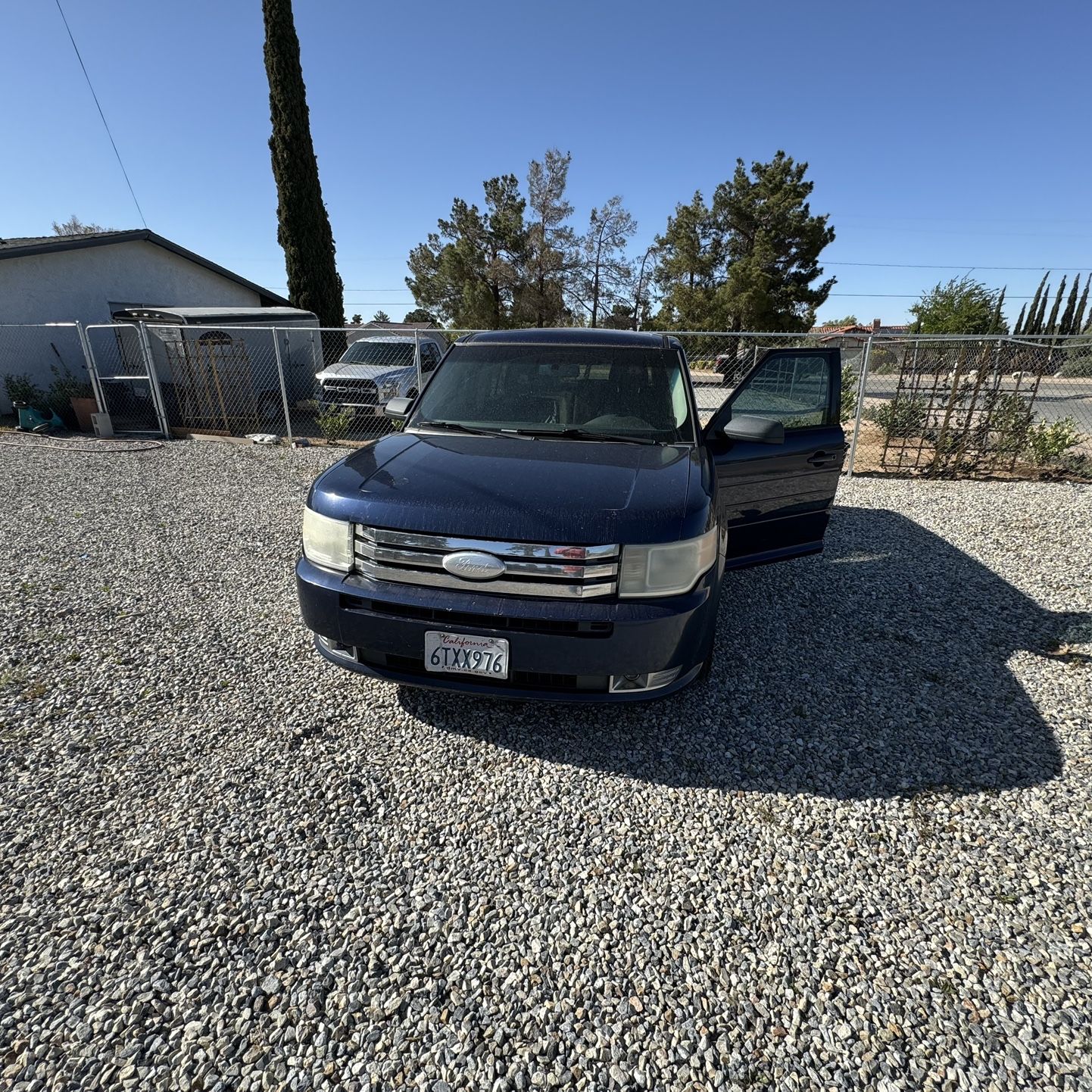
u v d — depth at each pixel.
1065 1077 1.55
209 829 2.29
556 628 2.38
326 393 11.64
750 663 3.50
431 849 2.24
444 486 2.58
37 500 6.70
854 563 5.11
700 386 11.86
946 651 3.66
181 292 15.43
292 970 1.79
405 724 2.91
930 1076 1.56
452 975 1.79
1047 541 5.65
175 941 1.87
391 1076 1.54
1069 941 1.92
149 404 12.52
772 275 28.67
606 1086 1.54
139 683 3.19
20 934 1.87
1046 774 2.64
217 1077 1.53
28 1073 1.52
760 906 2.04
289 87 17.81
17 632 3.69
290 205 18.39
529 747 2.78
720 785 2.57
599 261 33.91
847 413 12.64
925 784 2.59
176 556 5.04
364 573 2.55
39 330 12.90
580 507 2.42
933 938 1.93
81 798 2.41
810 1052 1.62
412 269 32.09
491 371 3.62
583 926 1.96
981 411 8.97
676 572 2.42
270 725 2.89
